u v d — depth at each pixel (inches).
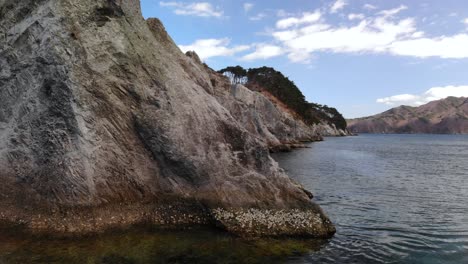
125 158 596.7
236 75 5856.3
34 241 481.4
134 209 581.3
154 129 609.6
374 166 1791.3
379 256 503.8
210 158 634.2
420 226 664.4
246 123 2015.3
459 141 6397.6
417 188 1114.1
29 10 613.0
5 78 596.4
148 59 648.4
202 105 674.8
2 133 586.2
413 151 3267.7
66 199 539.5
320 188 1067.3
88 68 579.8
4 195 555.8
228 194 615.5
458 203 884.6
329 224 603.5
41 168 554.6
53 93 558.3
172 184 615.5
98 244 485.4
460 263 485.1
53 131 554.9
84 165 550.3
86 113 564.7
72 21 584.4
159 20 788.6
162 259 451.5
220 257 470.0
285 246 526.3
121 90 607.5
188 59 808.9
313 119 6215.6
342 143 4409.5
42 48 569.0
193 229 570.3
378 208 812.0
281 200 623.8
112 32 621.6
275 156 2162.9
